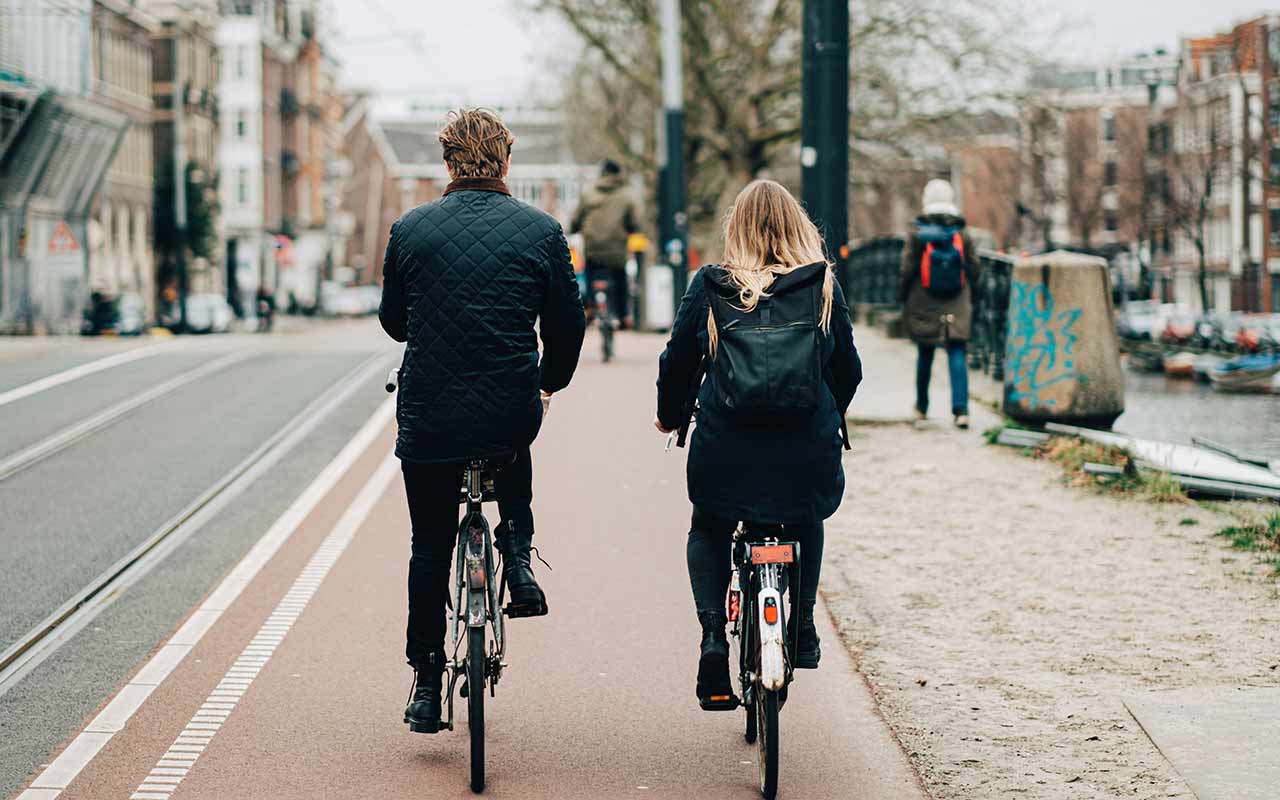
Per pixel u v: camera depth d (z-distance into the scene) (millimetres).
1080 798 5102
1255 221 76000
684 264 34250
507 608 5473
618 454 12703
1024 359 13227
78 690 6570
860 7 38094
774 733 5020
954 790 5223
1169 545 9141
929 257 14000
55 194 55562
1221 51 53344
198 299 61375
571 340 5527
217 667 6805
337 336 30531
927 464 12125
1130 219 64750
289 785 5336
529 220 5391
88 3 55531
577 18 43812
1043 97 38406
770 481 5109
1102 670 6605
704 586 5340
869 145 39500
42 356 23016
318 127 111250
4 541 9766
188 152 78812
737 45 43344
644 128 51594
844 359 5270
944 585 8219
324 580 8469
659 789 5309
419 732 5531
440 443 5293
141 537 9844
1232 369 26797
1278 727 5688
